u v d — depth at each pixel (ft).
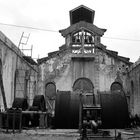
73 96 41.09
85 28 89.15
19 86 68.59
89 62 87.25
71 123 39.65
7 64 59.52
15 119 42.52
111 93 41.14
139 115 71.46
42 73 88.12
